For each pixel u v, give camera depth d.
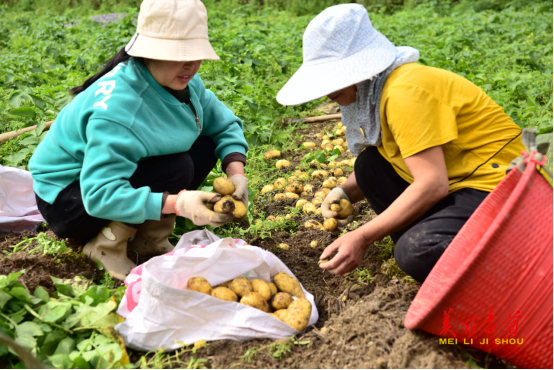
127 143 2.05
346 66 1.91
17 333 1.76
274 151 4.21
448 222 1.91
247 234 2.96
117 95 2.06
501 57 6.43
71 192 2.28
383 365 1.74
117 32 7.95
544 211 1.58
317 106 5.55
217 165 3.62
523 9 12.27
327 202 2.57
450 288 1.55
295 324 1.97
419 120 1.83
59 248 2.44
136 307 1.93
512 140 2.01
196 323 1.94
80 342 1.86
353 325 1.95
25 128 3.79
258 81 5.38
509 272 1.54
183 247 2.36
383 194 2.31
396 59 2.01
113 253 2.41
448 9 13.68
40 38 8.91
